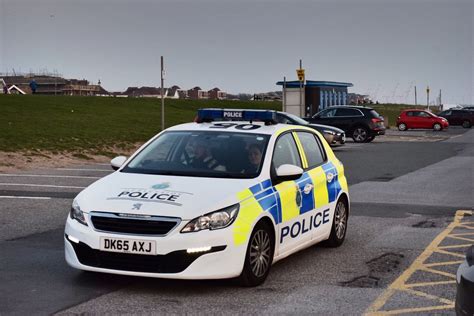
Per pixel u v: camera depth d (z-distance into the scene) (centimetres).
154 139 832
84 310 621
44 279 728
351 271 790
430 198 1446
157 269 653
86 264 676
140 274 655
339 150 3041
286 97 4406
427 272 789
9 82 12050
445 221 1153
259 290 698
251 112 866
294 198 783
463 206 1332
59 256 838
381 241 973
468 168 2158
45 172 1897
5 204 1263
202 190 697
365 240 978
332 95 4544
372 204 1348
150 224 657
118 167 805
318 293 691
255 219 695
